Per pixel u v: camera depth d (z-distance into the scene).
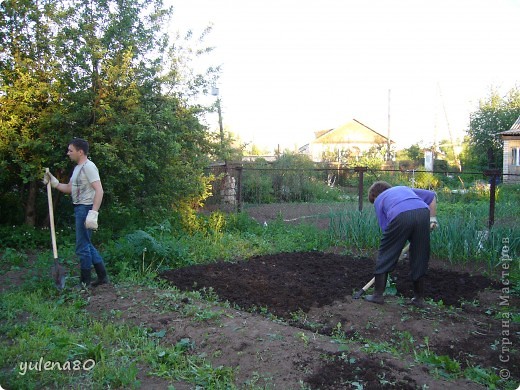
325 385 3.22
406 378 3.31
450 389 3.22
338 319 4.74
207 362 3.61
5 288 5.52
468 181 23.39
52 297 5.19
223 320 4.38
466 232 7.14
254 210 12.79
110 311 4.66
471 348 4.11
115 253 6.44
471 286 5.95
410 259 5.03
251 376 3.39
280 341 3.88
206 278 5.94
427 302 5.27
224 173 11.11
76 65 7.66
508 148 28.27
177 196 8.84
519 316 4.88
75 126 7.78
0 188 8.33
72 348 3.82
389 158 31.52
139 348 3.85
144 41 8.45
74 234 8.13
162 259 6.55
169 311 4.62
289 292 5.46
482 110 34.31
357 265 6.91
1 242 7.54
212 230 8.92
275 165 17.05
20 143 7.17
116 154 7.68
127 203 8.18
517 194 16.52
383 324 4.61
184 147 9.13
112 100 7.90
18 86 7.41
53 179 5.46
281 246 8.19
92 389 3.25
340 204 14.05
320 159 26.12
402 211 4.87
